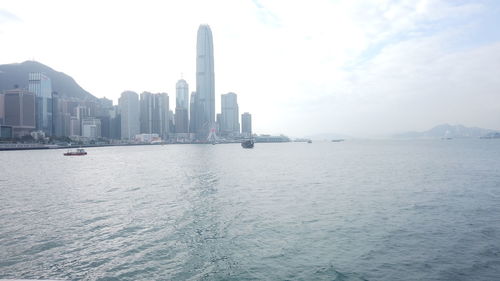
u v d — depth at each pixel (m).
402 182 62.69
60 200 46.47
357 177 71.81
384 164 106.38
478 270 21.81
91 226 32.56
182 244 27.28
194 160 140.75
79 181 68.25
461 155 146.50
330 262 23.31
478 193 49.69
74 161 137.75
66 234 29.95
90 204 43.50
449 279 20.59
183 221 34.38
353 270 22.00
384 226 31.81
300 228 31.38
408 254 24.61
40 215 37.19
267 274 21.59
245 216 36.25
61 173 85.50
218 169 95.00
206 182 65.44
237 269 22.42
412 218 34.78
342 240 27.84
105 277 21.23
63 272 21.94
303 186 58.75
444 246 26.23
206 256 24.69
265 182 64.81
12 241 27.89
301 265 22.89
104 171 90.75
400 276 21.06
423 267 22.34
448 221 33.53
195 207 41.16
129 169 96.94
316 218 35.03
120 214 37.56
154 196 49.34
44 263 23.34
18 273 21.73
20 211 39.22
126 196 49.53
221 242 27.70
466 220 33.88
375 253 24.88
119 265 23.08
